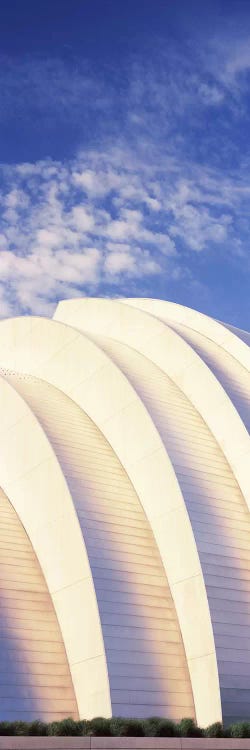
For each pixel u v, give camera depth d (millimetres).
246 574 28844
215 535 29172
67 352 36875
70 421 33812
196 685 27328
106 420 33969
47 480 30484
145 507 31062
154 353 38000
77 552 28406
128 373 34969
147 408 32594
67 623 28312
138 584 28578
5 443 32906
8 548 30125
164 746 22500
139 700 26422
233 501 31062
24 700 26391
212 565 28328
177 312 43000
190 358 36156
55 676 27453
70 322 43125
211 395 34594
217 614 27438
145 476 31375
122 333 40125
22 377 38312
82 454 31844
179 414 33938
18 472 31953
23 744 20781
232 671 26797
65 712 26922
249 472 31828
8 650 27016
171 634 28250
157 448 31281
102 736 23406
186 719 25516
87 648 27250
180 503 29516
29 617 28297
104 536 28969
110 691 26031
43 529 30188
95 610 27172
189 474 30688
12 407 32906
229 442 33156
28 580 29391
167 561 29516
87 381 35438
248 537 30031
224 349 39562
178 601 28688
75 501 29188
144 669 27000
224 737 24719
